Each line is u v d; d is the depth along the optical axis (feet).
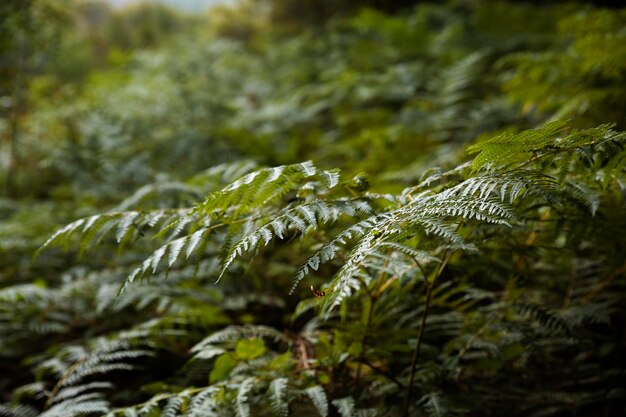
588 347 7.30
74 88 20.72
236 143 16.28
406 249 4.14
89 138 16.01
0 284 10.47
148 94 20.70
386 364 6.84
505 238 5.94
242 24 36.37
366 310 6.36
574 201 5.16
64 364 7.52
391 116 17.07
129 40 35.81
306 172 4.78
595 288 7.26
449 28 22.75
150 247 10.44
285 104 19.47
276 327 8.89
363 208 4.75
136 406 5.77
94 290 9.29
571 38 18.31
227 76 24.22
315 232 6.60
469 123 14.85
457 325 7.00
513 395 6.31
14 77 16.89
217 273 9.09
